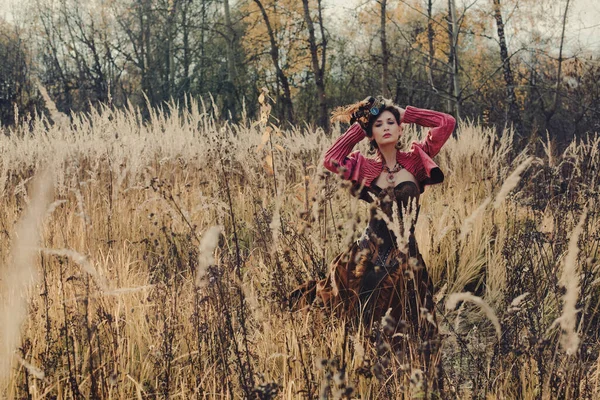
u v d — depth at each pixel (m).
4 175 6.45
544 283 4.49
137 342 3.93
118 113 8.30
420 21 22.98
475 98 21.41
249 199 6.63
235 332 3.80
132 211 6.60
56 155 6.54
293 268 4.39
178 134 8.76
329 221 4.91
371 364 3.20
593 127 18.08
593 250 5.23
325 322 3.89
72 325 3.65
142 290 4.39
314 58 21.41
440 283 5.60
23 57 30.72
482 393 3.30
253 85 28.89
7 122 24.14
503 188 2.58
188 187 7.01
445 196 7.92
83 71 33.12
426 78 26.17
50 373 3.35
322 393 2.66
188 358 3.62
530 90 20.94
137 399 3.32
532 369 3.30
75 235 5.68
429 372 3.07
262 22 26.47
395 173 4.23
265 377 3.39
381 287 3.94
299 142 9.08
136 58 34.59
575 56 18.34
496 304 4.95
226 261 4.29
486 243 5.83
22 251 2.17
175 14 31.81
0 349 3.09
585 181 6.35
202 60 30.66
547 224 5.67
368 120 4.23
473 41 22.62
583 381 3.23
